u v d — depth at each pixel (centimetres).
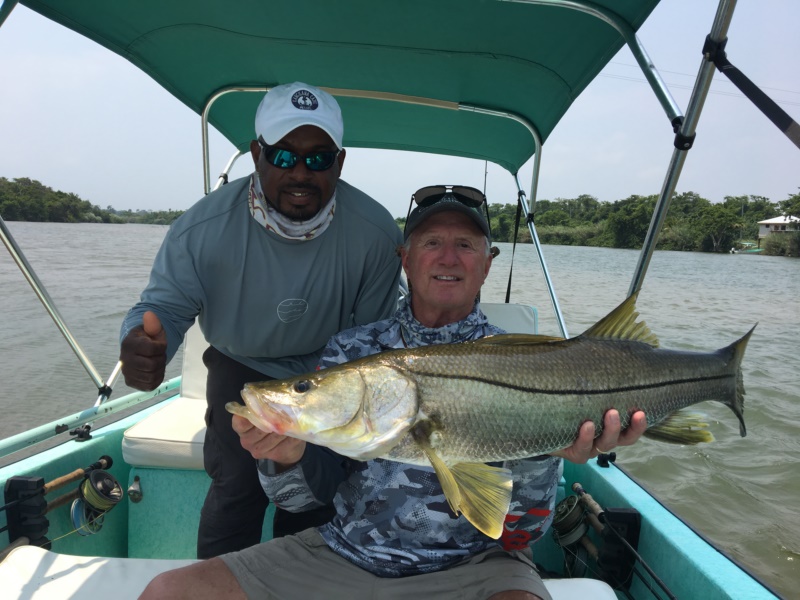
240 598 195
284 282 279
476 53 332
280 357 306
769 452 629
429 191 244
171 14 304
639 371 198
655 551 265
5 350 1069
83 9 298
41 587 221
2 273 1969
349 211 290
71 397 851
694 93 246
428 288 223
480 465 185
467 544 206
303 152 253
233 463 292
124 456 346
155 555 351
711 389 210
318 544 212
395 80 378
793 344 1147
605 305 1348
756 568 446
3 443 298
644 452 645
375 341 236
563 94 355
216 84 396
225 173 475
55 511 310
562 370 191
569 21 286
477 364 188
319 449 226
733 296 1673
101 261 2419
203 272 273
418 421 186
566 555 324
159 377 216
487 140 468
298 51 346
